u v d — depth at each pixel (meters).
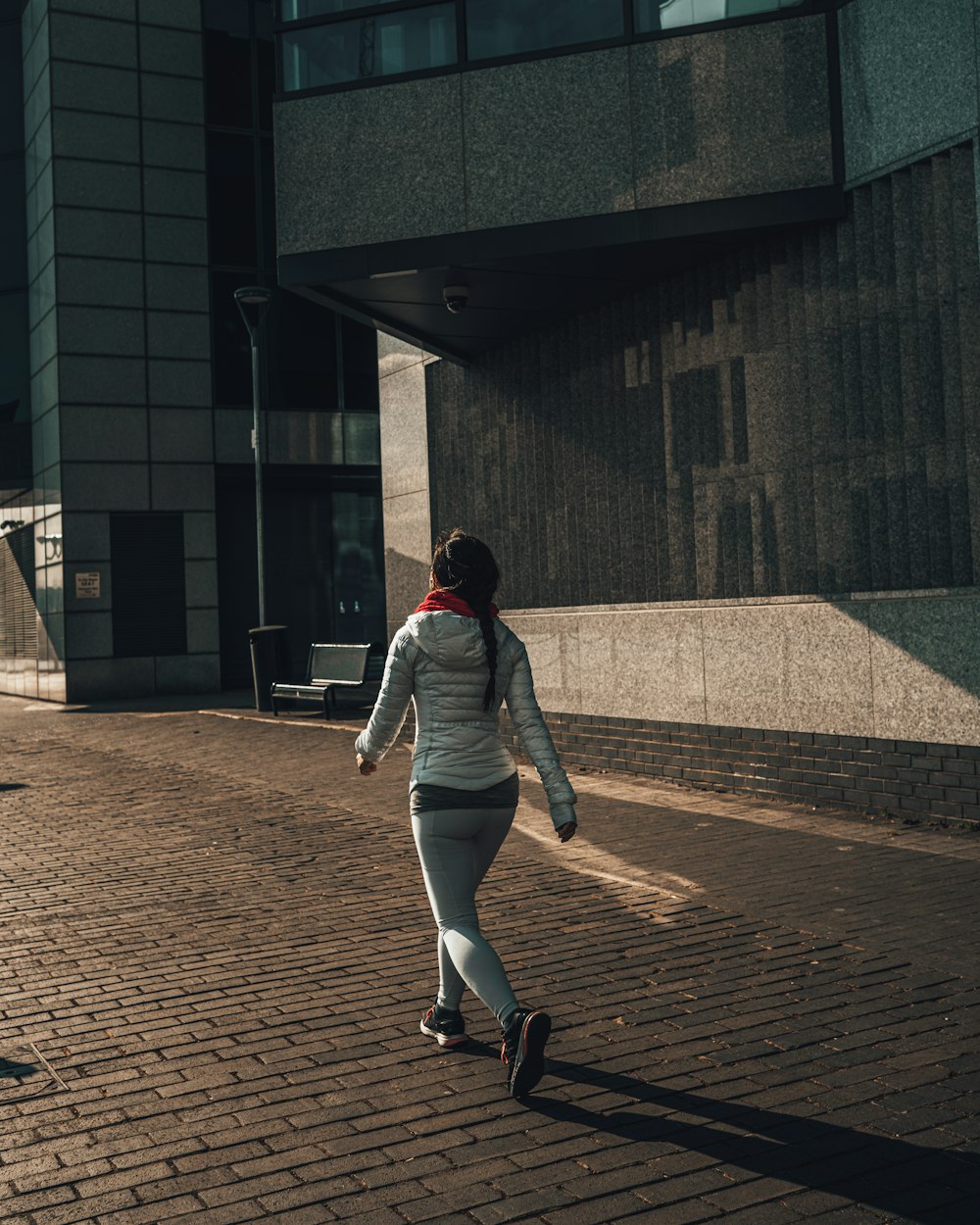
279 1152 3.78
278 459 25.42
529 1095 4.16
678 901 6.67
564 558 12.32
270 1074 4.43
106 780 12.38
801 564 9.73
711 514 10.55
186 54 24.91
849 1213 3.31
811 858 7.54
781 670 9.49
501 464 13.15
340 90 10.75
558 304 11.61
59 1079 4.43
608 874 7.36
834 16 9.27
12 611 28.50
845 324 9.27
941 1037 4.55
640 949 5.80
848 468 9.30
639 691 10.99
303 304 25.69
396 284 10.92
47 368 24.62
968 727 8.06
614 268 10.56
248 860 8.24
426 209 10.47
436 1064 4.48
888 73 8.77
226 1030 4.91
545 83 10.12
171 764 13.46
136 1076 4.44
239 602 25.44
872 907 6.34
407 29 10.67
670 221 9.76
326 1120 4.01
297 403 25.62
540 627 12.26
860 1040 4.55
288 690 18.31
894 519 8.93
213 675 24.72
